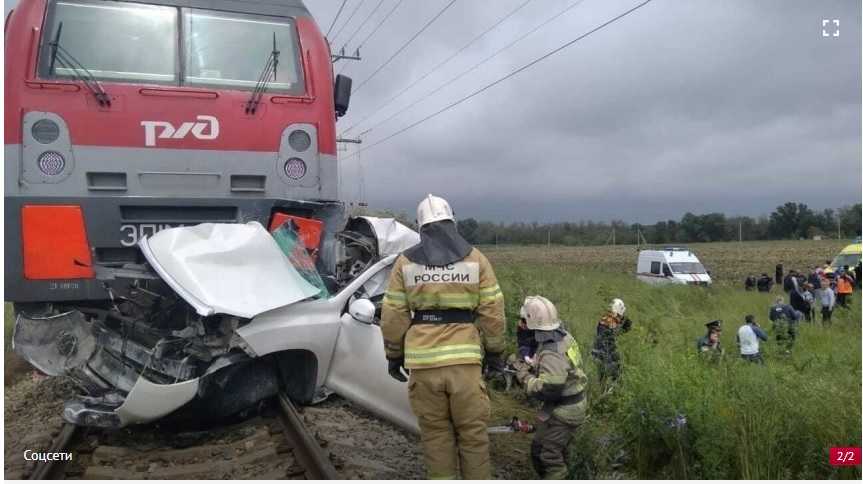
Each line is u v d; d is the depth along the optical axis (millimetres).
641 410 6258
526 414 8242
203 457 5680
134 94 6883
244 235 6070
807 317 18203
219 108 7133
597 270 43250
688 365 7066
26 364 9836
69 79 6754
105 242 6629
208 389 5867
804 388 6328
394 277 4664
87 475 5281
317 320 5996
